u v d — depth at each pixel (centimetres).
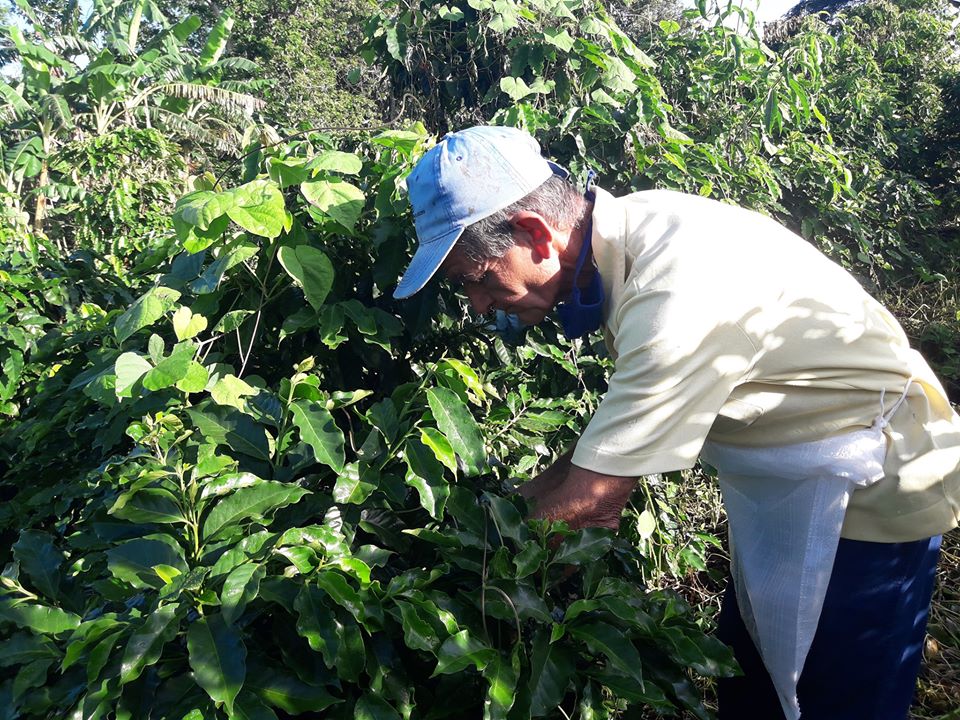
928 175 846
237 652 110
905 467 138
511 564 134
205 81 977
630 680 129
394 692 123
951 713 205
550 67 354
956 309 525
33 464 204
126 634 116
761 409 137
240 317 170
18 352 241
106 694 110
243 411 152
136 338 187
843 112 670
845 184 518
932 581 154
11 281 260
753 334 129
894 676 149
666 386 126
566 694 152
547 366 223
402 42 405
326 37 1310
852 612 144
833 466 136
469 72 400
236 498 130
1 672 139
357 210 168
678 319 125
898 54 941
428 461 143
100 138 735
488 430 194
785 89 471
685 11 475
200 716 109
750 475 147
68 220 761
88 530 146
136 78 907
